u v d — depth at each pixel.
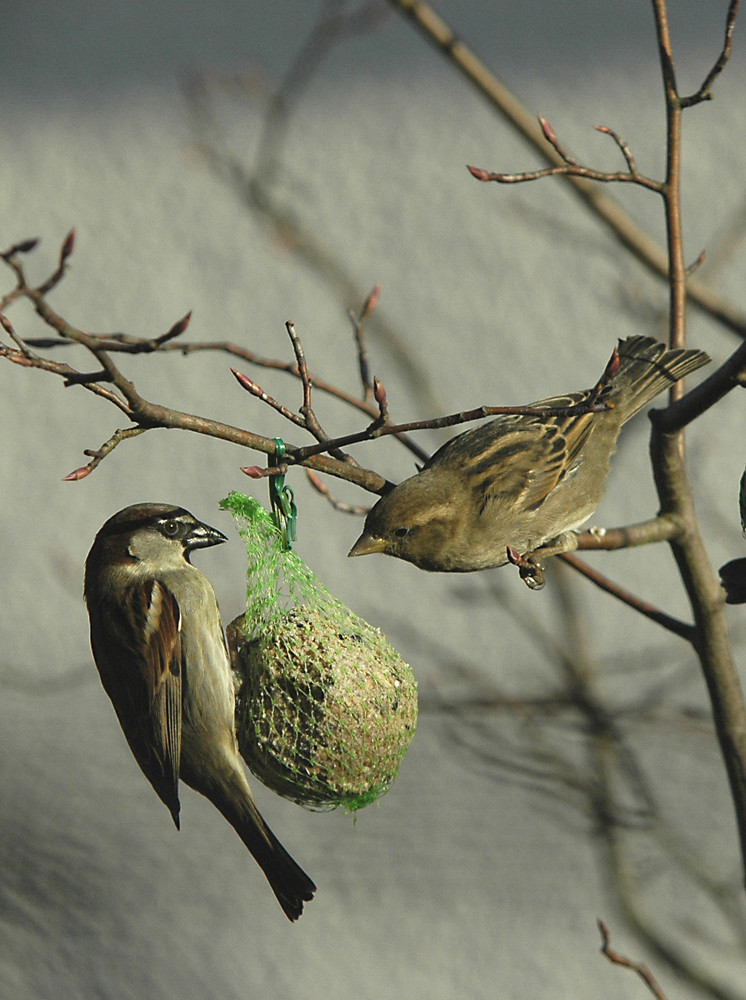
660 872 13.32
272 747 7.23
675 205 8.34
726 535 13.66
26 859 14.63
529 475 8.95
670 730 13.07
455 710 12.40
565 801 12.41
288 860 7.54
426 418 14.20
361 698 7.19
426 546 8.52
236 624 7.96
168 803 7.63
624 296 13.89
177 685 7.80
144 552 8.25
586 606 14.37
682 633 8.05
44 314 5.52
